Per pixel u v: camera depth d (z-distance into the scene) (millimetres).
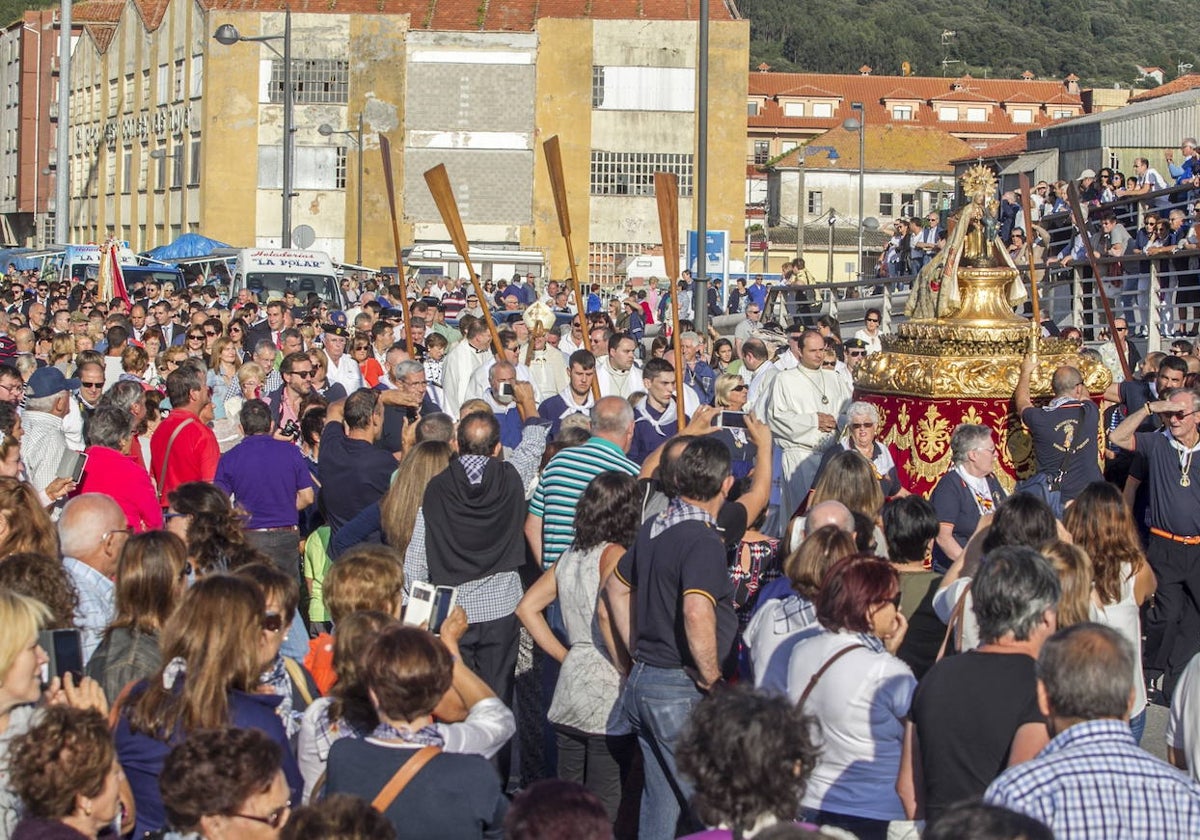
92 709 5438
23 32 96750
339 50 69188
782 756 5051
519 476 9484
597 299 38625
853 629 6629
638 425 13336
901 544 8000
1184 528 11148
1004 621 6066
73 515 7996
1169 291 19922
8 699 5930
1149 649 11383
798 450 12984
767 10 178625
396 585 7395
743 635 7844
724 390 12664
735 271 59406
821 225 82812
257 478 11320
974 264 12289
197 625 6121
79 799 5277
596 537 8117
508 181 69438
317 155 69688
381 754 5820
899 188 87875
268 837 5188
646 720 7422
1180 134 41188
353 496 11102
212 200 70438
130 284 38312
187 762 5094
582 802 4754
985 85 120875
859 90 120000
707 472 7473
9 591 6043
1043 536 7379
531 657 10852
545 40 69062
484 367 15312
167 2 80312
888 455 11680
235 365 16109
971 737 5977
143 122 80188
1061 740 5184
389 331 19031
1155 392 13844
